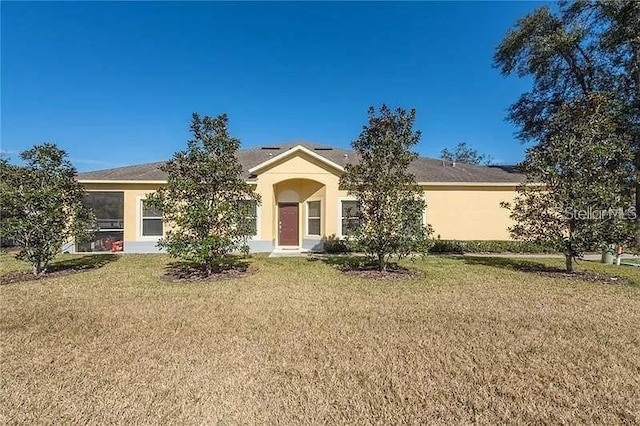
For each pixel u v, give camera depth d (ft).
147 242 54.60
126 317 21.15
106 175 57.06
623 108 65.46
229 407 11.30
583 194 33.91
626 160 36.58
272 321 20.35
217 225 33.83
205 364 14.52
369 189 35.37
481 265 42.16
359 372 13.78
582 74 77.30
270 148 77.71
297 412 11.05
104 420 10.63
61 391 12.33
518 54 81.41
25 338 17.61
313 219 58.75
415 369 14.07
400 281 32.24
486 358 15.21
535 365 14.53
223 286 30.14
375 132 35.63
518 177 64.08
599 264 43.78
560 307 23.61
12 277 34.04
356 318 20.98
